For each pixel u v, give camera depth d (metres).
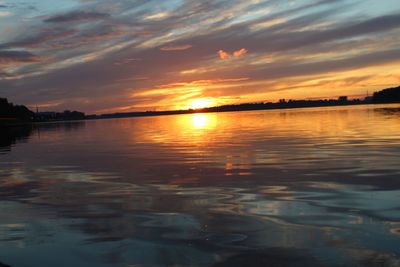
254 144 20.28
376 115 51.31
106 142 27.33
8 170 14.43
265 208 7.50
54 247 5.87
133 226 6.70
